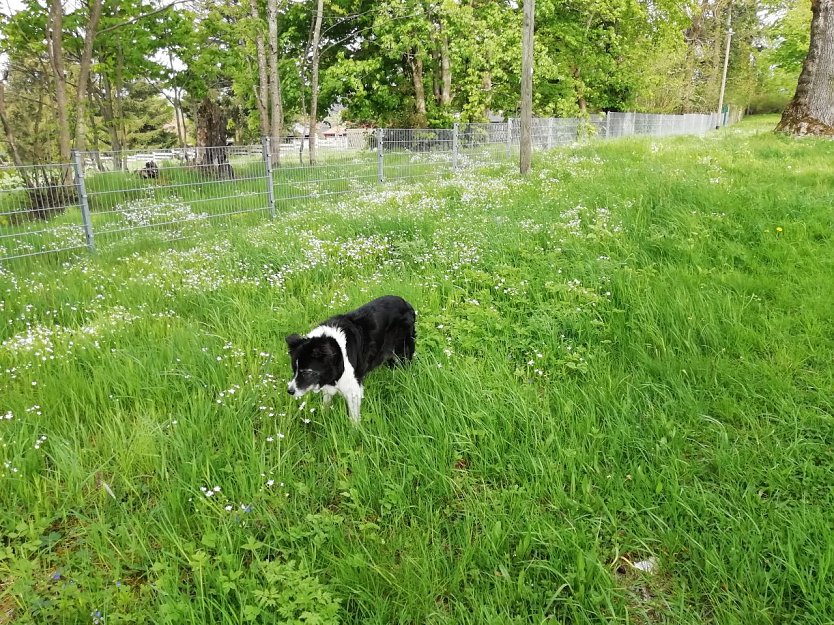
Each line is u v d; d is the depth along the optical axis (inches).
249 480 114.8
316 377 129.7
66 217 321.7
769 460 118.1
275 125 678.5
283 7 893.8
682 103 1674.5
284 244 267.3
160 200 339.6
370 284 216.7
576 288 207.2
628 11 1025.5
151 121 1712.6
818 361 154.7
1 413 136.5
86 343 167.9
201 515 103.7
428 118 852.6
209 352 164.2
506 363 162.7
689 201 307.6
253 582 88.7
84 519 105.1
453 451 124.9
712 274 218.4
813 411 132.0
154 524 104.3
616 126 1031.0
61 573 92.2
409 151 535.5
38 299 209.9
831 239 245.4
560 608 89.6
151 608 86.7
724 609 85.9
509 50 762.2
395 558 98.7
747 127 1273.4
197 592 87.8
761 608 85.5
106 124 872.9
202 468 115.3
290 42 900.6
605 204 325.1
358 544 100.3
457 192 410.6
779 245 240.4
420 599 87.7
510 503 108.7
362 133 503.5
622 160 526.0
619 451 122.6
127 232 319.3
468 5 787.4
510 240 265.6
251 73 807.1
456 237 276.8
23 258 271.4
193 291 215.0
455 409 136.3
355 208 362.0
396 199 385.1
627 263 237.9
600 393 142.1
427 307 198.8
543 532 100.0
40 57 678.5
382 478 115.2
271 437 124.0
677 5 1161.4
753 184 346.0
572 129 858.8
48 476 117.6
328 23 895.7
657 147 631.2
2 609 89.0
